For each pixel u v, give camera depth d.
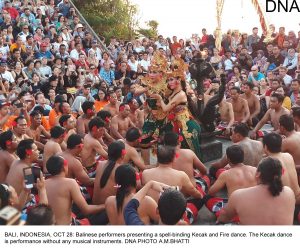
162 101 5.74
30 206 3.65
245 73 11.47
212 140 6.45
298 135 4.70
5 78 9.48
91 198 4.55
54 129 4.99
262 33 14.52
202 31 15.66
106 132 6.45
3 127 6.25
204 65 6.11
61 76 10.48
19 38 11.22
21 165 4.10
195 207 4.30
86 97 8.95
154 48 15.30
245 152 4.75
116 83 11.84
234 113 7.79
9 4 12.97
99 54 13.36
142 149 6.09
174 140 4.66
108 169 4.20
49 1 15.06
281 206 3.08
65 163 3.78
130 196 3.47
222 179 4.08
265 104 8.33
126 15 22.84
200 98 6.18
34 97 7.75
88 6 21.61
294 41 13.85
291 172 4.03
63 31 13.25
